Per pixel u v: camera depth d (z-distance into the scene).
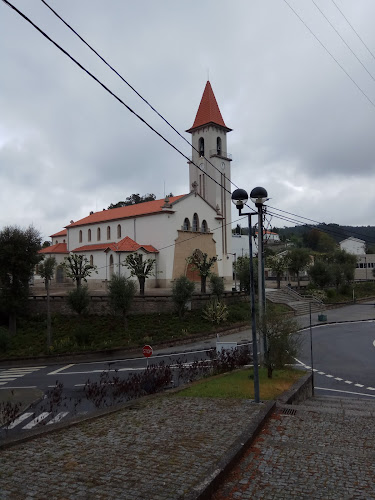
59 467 6.65
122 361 30.72
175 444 7.76
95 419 9.84
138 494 5.61
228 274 62.19
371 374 22.94
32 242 40.78
